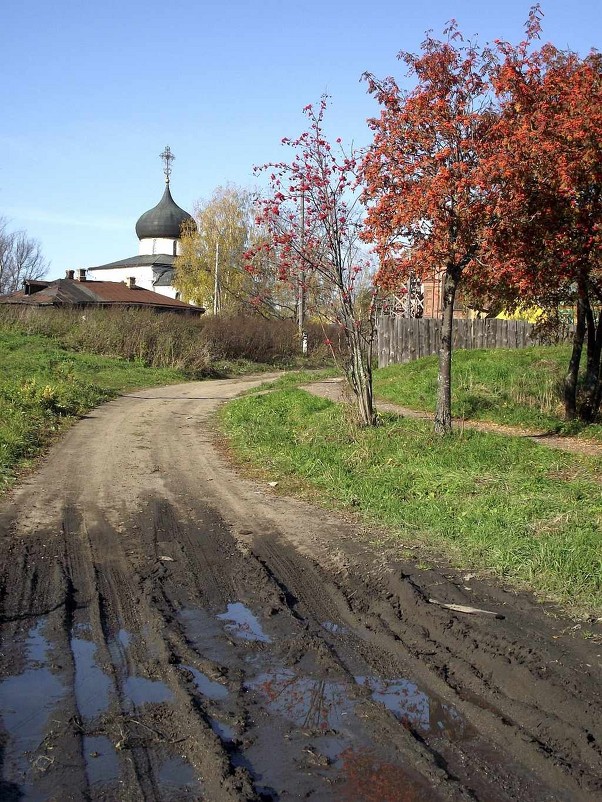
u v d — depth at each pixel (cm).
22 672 543
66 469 1224
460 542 828
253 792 398
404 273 1252
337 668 553
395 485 1063
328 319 1424
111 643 598
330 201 1350
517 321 2936
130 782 412
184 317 4178
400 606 668
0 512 952
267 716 489
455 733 469
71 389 2092
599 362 1662
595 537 781
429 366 2586
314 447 1334
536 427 1642
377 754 446
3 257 9256
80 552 813
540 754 434
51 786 407
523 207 1198
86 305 5394
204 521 944
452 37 1209
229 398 2369
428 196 1138
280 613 660
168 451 1417
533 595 673
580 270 1337
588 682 502
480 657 555
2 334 3356
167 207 8331
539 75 1256
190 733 462
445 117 1170
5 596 682
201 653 580
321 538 870
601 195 1316
